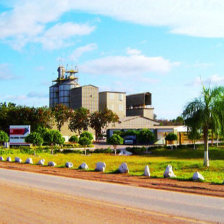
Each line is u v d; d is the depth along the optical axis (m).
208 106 21.61
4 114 64.94
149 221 7.75
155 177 16.19
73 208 9.22
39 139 39.88
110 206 9.46
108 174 17.75
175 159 32.34
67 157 34.88
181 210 8.89
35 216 8.35
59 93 97.31
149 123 75.56
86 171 19.52
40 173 18.86
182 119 22.62
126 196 11.05
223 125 21.38
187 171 21.02
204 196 11.01
